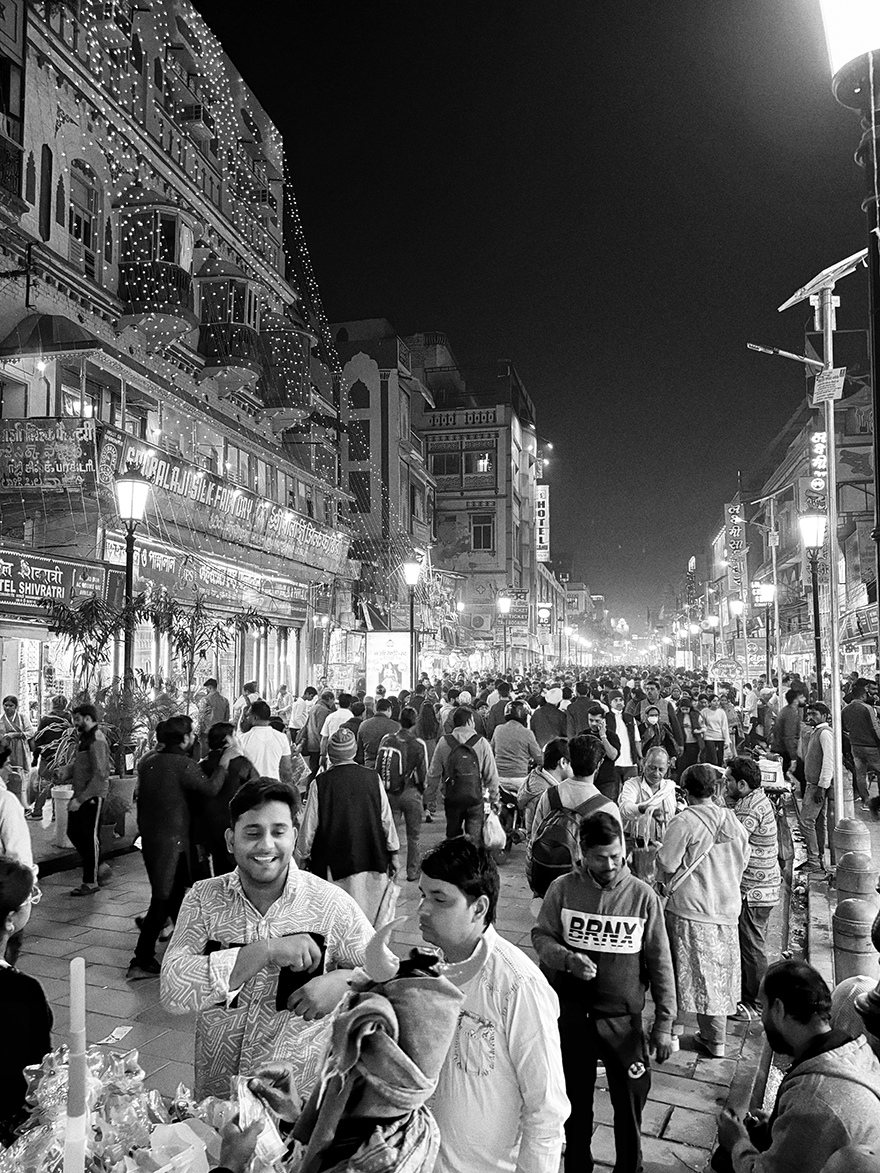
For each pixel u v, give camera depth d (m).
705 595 94.88
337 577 33.09
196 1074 2.98
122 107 19.94
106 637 12.94
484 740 9.85
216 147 26.66
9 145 16.11
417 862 10.02
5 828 5.58
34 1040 2.82
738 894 5.68
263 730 9.34
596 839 4.04
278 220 31.55
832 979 6.49
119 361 17.77
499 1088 2.48
